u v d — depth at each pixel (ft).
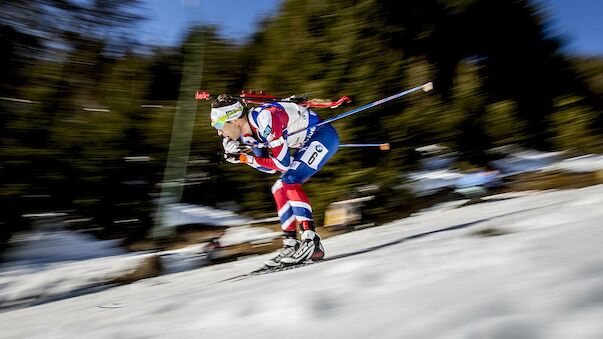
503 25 32.12
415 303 4.74
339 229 23.03
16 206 23.68
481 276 5.28
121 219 25.85
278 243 22.16
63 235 25.34
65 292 18.03
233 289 8.33
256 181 27.48
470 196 25.23
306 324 4.90
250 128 11.23
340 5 27.89
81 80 27.84
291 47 28.58
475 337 3.45
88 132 25.43
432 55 29.66
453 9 29.94
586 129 31.19
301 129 11.37
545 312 3.61
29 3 27.14
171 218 25.67
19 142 24.00
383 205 24.82
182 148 26.35
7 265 22.27
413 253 7.79
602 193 11.68
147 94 28.78
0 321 11.75
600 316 3.29
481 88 29.94
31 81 26.13
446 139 27.91
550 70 33.27
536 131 31.81
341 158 24.98
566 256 5.22
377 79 26.50
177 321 6.35
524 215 10.48
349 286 6.12
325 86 26.78
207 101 29.01
